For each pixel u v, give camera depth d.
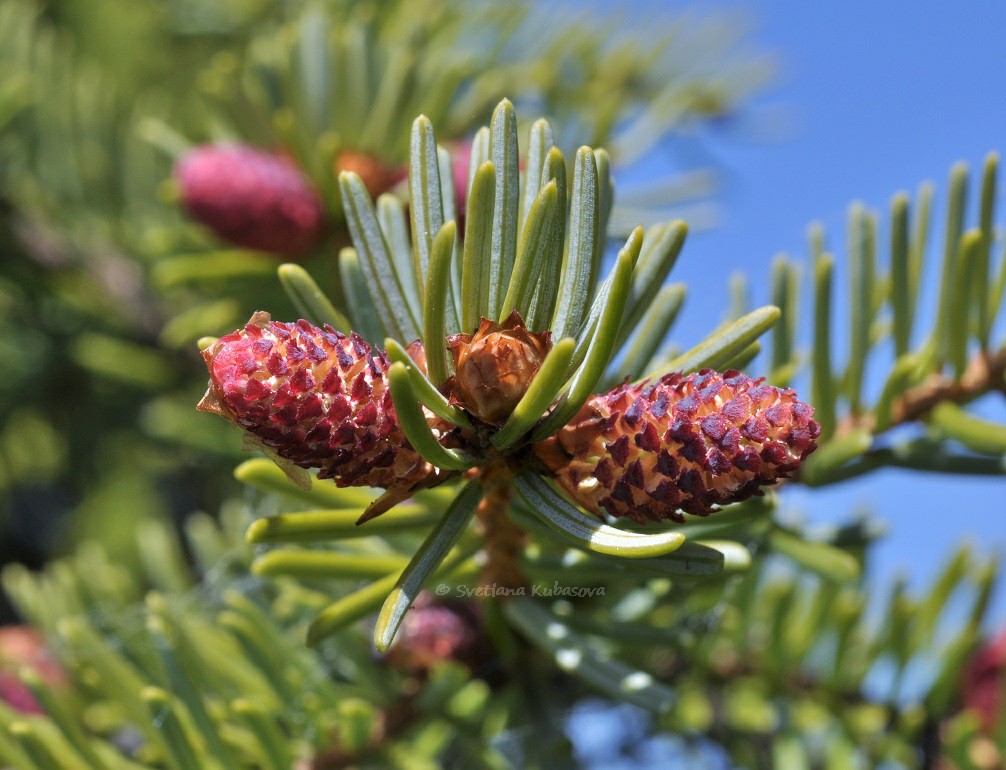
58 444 0.31
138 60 0.28
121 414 0.31
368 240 0.10
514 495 0.10
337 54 0.18
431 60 0.20
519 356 0.09
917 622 0.15
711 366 0.10
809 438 0.09
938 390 0.13
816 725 0.16
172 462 0.31
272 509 0.16
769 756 0.16
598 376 0.09
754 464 0.09
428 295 0.09
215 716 0.13
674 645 0.12
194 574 0.20
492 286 0.09
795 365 0.13
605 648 0.14
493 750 0.14
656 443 0.09
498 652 0.14
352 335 0.09
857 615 0.15
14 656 0.17
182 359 0.26
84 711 0.16
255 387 0.09
